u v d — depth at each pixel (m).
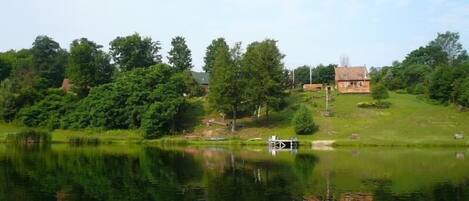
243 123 106.75
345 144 86.75
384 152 75.69
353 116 105.88
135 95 110.56
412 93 136.75
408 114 106.25
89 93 121.19
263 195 39.62
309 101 118.75
